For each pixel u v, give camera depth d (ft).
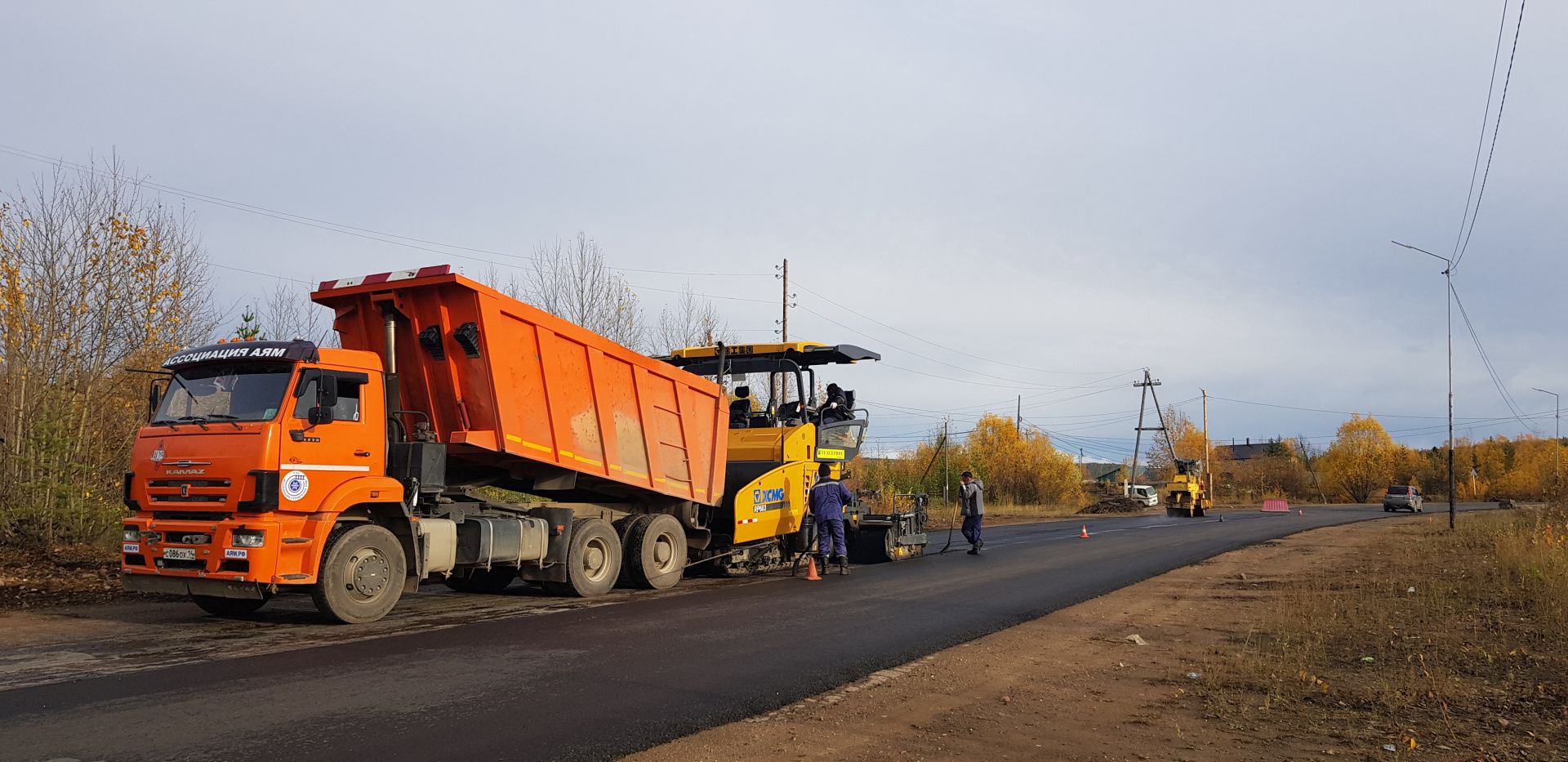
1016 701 22.57
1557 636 29.45
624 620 33.94
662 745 18.38
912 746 18.61
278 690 22.08
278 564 30.42
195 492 31.17
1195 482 157.69
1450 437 87.71
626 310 90.48
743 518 49.01
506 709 20.68
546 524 40.19
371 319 37.86
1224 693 23.30
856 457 59.31
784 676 24.73
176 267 59.11
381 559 33.32
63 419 50.57
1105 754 18.20
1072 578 49.96
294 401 31.32
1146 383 246.06
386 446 34.83
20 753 16.99
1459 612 35.06
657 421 45.52
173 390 33.32
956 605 38.99
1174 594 43.39
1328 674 25.16
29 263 52.29
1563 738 18.94
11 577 41.88
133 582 32.40
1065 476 196.65
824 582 47.96
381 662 25.52
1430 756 17.93
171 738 18.02
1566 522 69.56
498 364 37.01
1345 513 176.35
